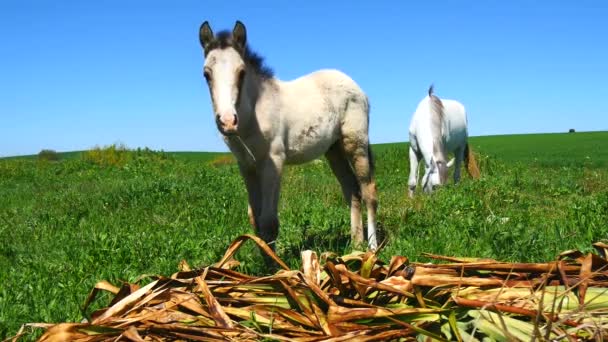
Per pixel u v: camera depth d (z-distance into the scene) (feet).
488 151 121.60
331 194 31.55
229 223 22.63
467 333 7.32
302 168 59.06
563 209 26.48
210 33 16.88
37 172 64.13
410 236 18.39
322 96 20.22
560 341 6.95
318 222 22.59
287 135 18.61
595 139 159.12
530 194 32.42
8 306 12.57
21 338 10.61
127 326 7.98
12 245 21.31
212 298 8.20
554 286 8.30
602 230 16.96
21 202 36.42
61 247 19.92
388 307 8.34
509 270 8.82
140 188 31.91
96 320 8.31
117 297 9.36
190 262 16.31
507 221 20.38
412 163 37.14
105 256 17.04
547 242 16.15
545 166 71.26
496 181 34.32
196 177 38.47
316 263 8.90
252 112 17.22
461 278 8.28
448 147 38.75
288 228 21.20
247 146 17.54
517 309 7.50
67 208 29.53
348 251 17.38
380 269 9.25
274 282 8.85
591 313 7.44
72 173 61.62
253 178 18.66
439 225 19.70
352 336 7.34
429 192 32.68
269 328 7.97
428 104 35.63
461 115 39.93
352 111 21.30
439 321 7.64
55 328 7.75
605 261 8.55
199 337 7.72
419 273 8.61
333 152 22.62
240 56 16.53
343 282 8.89
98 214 27.20
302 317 8.10
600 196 23.40
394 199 29.58
